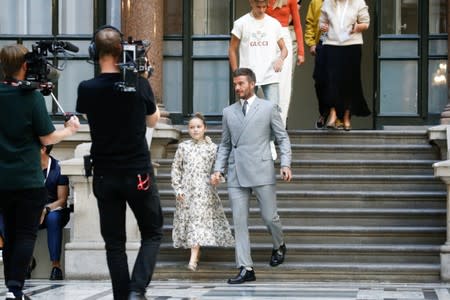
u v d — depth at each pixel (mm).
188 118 18219
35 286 12695
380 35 18078
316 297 11336
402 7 18078
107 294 11648
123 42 8625
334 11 16266
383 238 14141
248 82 12828
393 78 18109
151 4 16938
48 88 9305
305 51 22562
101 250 13594
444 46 18016
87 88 8539
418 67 18016
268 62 15031
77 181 13648
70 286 12695
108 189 8594
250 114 12773
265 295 11523
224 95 18250
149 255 8688
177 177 13430
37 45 9227
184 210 13336
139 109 8578
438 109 18031
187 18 18203
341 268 13328
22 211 9195
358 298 11234
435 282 13219
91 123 8586
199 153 13398
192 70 18266
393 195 14820
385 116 18062
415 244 14039
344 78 16266
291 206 14945
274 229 12977
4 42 18078
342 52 16250
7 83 9234
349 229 14086
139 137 8594
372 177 15242
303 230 14133
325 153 16078
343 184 15305
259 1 14945
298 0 17078
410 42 18078
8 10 18062
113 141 8539
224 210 14805
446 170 13141
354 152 16078
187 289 12211
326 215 14492
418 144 16297
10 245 9383
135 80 8430
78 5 18016
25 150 9164
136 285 8578
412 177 15242
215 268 13438
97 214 13664
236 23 15141
